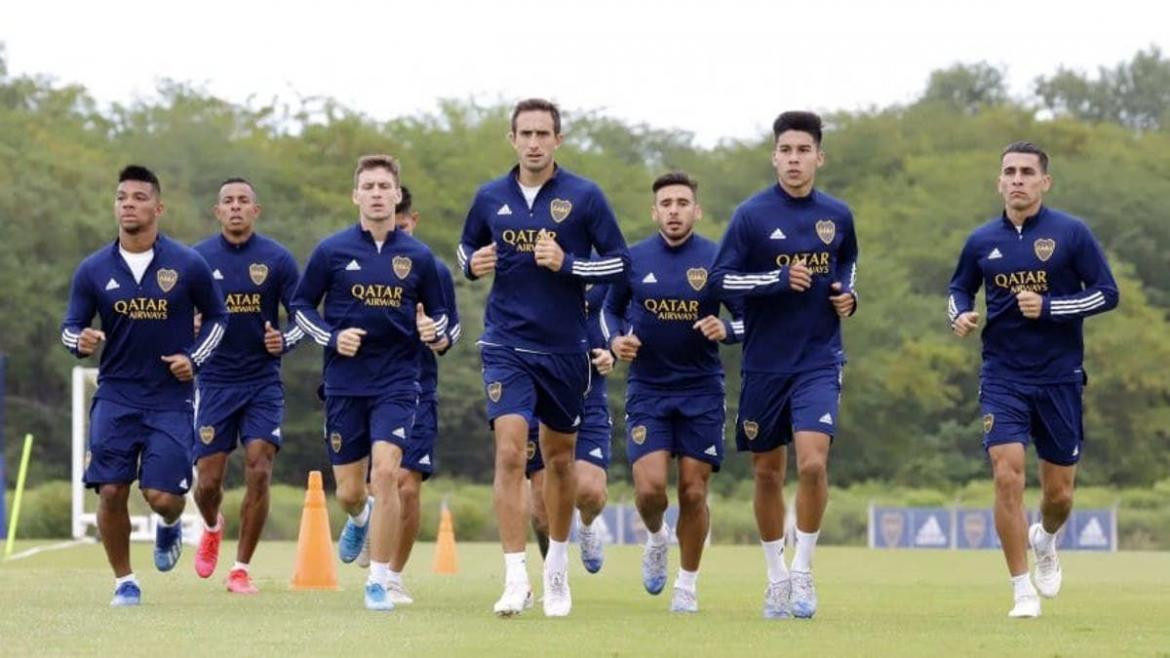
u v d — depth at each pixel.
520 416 27.70
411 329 30.95
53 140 141.38
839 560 62.09
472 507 103.50
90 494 91.62
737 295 28.27
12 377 129.25
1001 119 174.75
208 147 144.12
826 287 28.56
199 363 30.03
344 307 30.83
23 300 126.94
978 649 23.17
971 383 139.75
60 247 130.12
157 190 29.91
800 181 28.50
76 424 75.94
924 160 163.25
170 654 21.73
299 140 152.50
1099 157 159.50
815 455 27.97
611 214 28.02
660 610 30.92
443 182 148.25
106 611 28.88
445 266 32.59
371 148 150.00
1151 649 23.34
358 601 32.47
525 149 27.88
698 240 31.81
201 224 137.12
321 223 136.50
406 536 33.41
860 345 136.88
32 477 124.44
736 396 132.62
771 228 28.53
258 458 35.84
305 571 37.41
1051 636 25.31
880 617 29.36
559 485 28.50
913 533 101.19
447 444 132.12
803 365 28.50
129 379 29.98
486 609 30.34
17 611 28.75
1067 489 31.48
